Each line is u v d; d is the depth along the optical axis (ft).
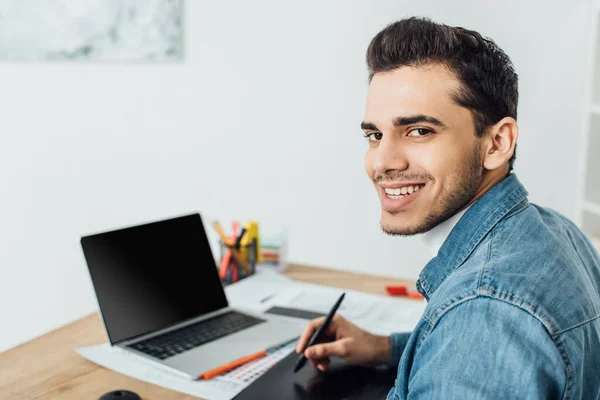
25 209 9.98
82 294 10.36
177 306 4.36
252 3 9.64
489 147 2.68
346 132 9.55
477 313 2.23
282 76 9.70
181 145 10.26
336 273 5.69
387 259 9.78
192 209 10.41
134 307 4.12
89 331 4.30
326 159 9.73
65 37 9.57
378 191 2.84
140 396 3.40
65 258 10.27
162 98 10.15
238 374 3.68
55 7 9.46
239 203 10.24
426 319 2.44
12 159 9.78
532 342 2.15
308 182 9.89
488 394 2.11
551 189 8.94
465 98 2.58
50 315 10.28
